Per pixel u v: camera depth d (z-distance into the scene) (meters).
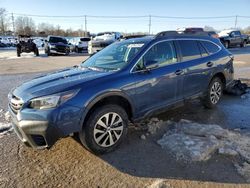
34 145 3.39
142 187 2.98
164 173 3.23
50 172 3.31
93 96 3.49
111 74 3.85
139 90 4.02
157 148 3.86
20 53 22.78
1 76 10.74
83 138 3.58
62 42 24.39
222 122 4.90
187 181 3.06
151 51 4.32
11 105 3.63
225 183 3.01
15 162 3.55
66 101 3.33
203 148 3.67
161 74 4.32
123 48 4.57
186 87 4.86
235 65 13.32
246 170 3.22
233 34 27.53
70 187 3.01
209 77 5.35
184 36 5.02
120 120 3.84
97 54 4.95
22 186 3.04
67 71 4.34
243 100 6.48
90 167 3.41
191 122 4.80
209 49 5.49
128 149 3.85
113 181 3.11
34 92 3.41
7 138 4.29
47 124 3.22
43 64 15.52
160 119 5.02
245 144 3.87
